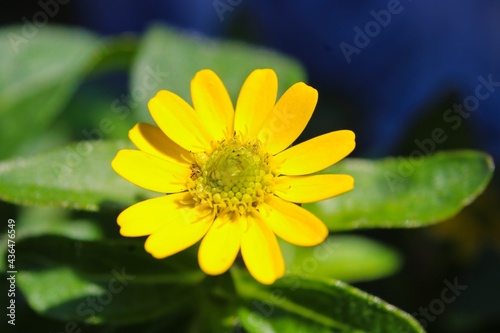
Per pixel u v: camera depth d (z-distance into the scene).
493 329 0.17
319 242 0.14
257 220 0.14
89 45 0.19
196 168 0.15
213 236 0.14
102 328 0.16
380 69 0.20
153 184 0.14
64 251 0.15
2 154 0.18
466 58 0.20
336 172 0.16
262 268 0.14
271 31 0.20
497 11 0.20
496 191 0.18
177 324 0.15
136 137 0.14
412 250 0.18
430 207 0.15
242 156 0.14
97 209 0.15
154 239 0.14
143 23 0.21
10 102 0.18
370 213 0.15
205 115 0.15
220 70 0.17
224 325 0.15
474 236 0.18
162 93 0.15
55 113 0.18
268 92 0.15
